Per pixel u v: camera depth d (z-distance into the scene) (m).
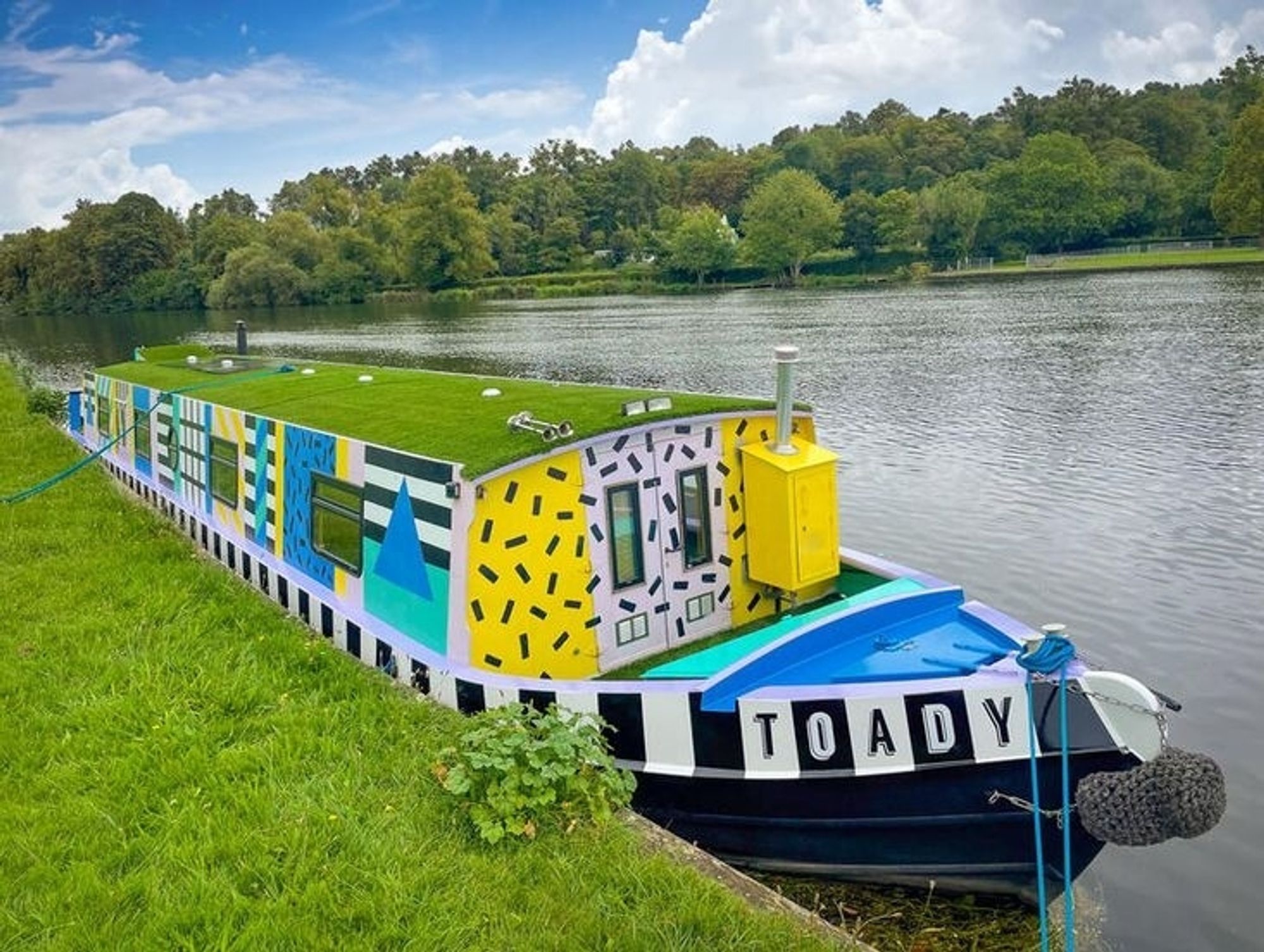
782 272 122.94
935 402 31.36
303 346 61.47
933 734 7.11
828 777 7.34
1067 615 14.87
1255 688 12.39
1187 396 30.00
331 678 9.23
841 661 7.99
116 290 127.69
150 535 14.52
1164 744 6.51
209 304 119.56
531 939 5.79
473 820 6.82
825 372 39.09
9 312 133.12
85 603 11.30
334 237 129.62
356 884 6.23
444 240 125.06
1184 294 67.06
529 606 8.73
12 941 5.67
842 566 10.48
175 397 15.23
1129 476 21.78
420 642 9.10
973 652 7.95
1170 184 126.19
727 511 9.84
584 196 163.12
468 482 8.30
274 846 6.54
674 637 9.61
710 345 52.88
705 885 6.30
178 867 6.35
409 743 7.93
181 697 8.77
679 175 178.88
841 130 191.00
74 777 7.43
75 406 24.30
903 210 123.00
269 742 7.90
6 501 16.67
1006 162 138.12
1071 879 6.89
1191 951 7.88
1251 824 9.51
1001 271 111.94
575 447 8.79
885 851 7.50
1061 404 29.92
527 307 99.62
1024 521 19.16
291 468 11.42
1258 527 18.23
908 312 67.69
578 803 7.01
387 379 13.88
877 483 22.14
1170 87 173.00
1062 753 6.53
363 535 9.97
